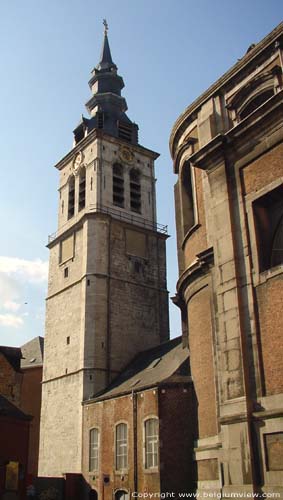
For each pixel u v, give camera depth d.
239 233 19.77
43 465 46.44
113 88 63.72
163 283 54.34
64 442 44.91
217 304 19.91
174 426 33.50
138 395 36.88
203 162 21.81
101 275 49.53
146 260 53.88
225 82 23.53
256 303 18.45
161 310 52.94
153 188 59.59
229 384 18.41
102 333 47.53
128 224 53.75
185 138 26.80
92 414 42.41
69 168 59.56
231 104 23.02
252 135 20.03
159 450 33.06
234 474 17.27
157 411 34.22
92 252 50.31
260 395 17.39
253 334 18.17
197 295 24.08
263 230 19.36
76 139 61.44
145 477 34.06
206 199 23.67
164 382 34.69
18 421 30.81
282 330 17.31
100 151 55.97
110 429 39.41
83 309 48.44
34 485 39.59
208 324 23.02
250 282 18.78
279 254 18.91
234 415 17.75
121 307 49.88
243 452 17.14
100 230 51.53
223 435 18.05
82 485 40.81
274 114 19.14
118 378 46.06
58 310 52.12
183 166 27.00
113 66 65.50
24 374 60.97
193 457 32.41
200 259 22.31
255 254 18.92
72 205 57.78
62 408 46.69
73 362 47.50
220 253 20.20
